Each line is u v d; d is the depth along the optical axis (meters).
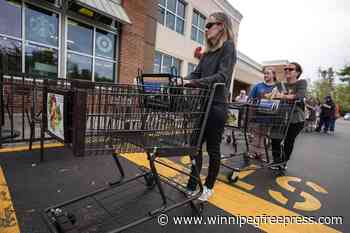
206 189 2.19
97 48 7.20
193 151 1.96
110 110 1.54
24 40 5.59
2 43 5.25
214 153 2.18
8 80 4.15
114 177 2.68
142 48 8.52
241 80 18.33
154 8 8.95
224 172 3.27
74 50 6.61
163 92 1.75
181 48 11.18
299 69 3.52
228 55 2.05
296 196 2.62
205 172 3.17
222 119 2.11
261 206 2.30
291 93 3.48
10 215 1.79
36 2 5.60
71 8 6.21
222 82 1.99
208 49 2.28
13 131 3.93
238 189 2.71
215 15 2.13
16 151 3.31
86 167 2.93
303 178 3.32
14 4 5.32
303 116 3.36
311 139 7.99
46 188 2.28
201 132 1.98
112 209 2.00
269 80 4.12
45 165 2.88
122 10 7.42
